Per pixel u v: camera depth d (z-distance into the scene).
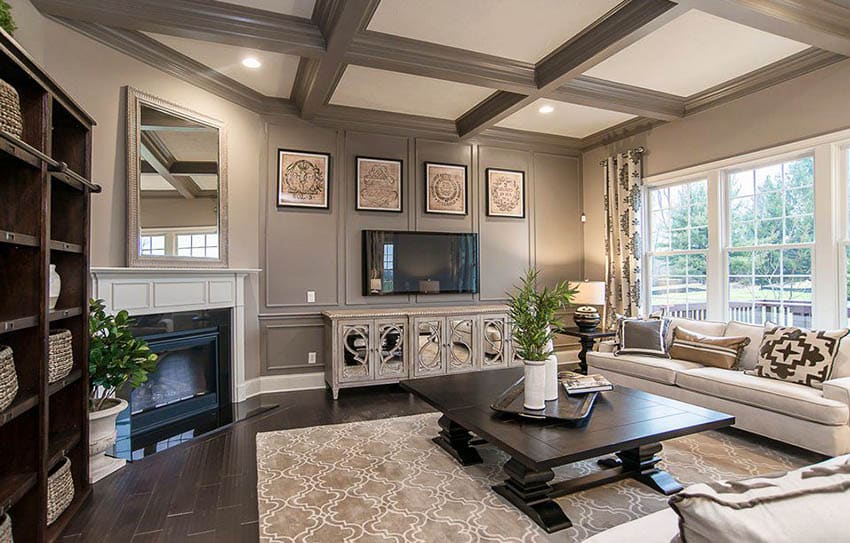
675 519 1.21
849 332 3.08
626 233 5.33
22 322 1.75
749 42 3.51
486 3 3.01
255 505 2.35
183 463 2.87
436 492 2.47
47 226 1.93
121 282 3.19
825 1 2.89
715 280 4.50
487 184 5.62
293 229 4.70
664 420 2.42
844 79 3.50
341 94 4.50
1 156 1.75
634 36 3.14
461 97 4.61
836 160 3.59
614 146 5.62
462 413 2.59
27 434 1.87
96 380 2.61
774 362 3.24
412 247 5.16
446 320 4.78
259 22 3.12
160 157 3.54
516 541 2.02
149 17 2.90
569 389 2.88
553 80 3.80
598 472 2.58
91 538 2.07
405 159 5.21
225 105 4.16
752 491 0.81
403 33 3.36
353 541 2.03
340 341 4.40
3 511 1.62
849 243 3.54
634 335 4.21
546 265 5.92
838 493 0.80
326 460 2.91
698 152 4.61
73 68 2.98
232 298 4.11
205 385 3.98
